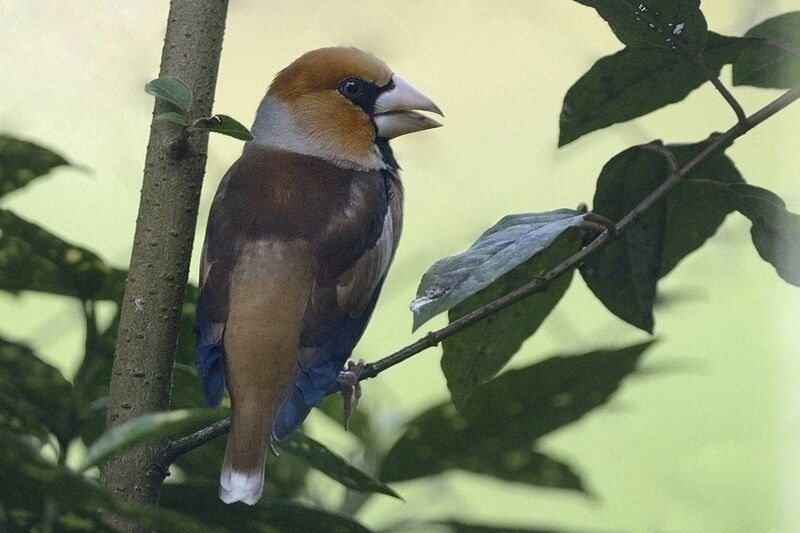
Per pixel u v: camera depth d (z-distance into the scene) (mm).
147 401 5973
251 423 6754
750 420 11727
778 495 7695
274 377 7043
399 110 9562
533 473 7512
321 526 5688
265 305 7316
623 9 6203
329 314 7531
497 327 6926
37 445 5086
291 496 7469
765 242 6578
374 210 8312
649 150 6742
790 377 7801
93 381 6445
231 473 6371
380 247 8234
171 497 5879
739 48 6699
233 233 7742
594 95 6906
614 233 6086
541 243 5508
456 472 7793
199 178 6156
